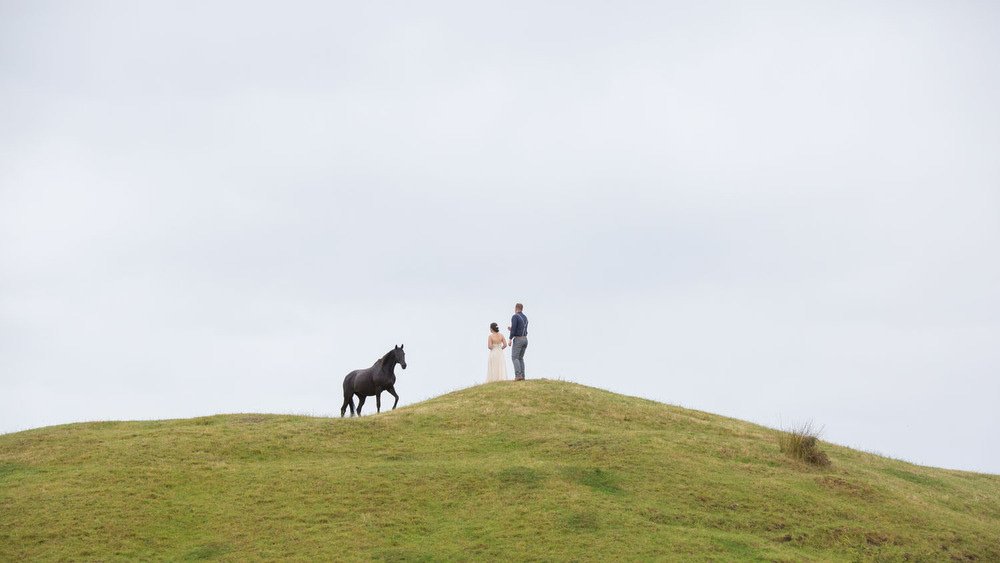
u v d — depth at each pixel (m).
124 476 24.19
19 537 20.27
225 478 24.25
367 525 21.28
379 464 25.72
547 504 22.45
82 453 26.77
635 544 20.17
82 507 21.95
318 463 25.94
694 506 23.11
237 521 21.45
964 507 27.39
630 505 22.64
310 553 19.70
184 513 21.84
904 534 22.64
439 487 23.73
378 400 36.50
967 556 21.94
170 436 28.53
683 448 28.30
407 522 21.61
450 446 28.30
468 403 33.75
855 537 22.12
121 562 19.19
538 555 19.66
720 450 28.61
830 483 25.84
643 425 32.44
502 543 20.33
